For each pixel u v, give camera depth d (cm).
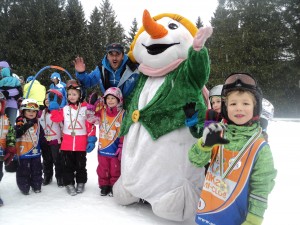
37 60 2773
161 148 377
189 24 431
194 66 374
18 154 462
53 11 3045
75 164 489
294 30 2994
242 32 2861
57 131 516
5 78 656
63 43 2928
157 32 399
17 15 2942
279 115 2864
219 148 266
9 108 654
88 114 467
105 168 470
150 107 396
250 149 252
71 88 490
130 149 404
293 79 2770
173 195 365
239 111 255
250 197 248
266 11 2934
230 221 257
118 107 458
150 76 426
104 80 469
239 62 2769
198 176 377
